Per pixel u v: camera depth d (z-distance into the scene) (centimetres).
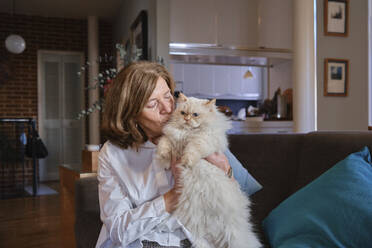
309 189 122
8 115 574
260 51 412
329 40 321
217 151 104
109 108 120
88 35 596
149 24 375
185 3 374
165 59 349
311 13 322
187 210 98
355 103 328
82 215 162
